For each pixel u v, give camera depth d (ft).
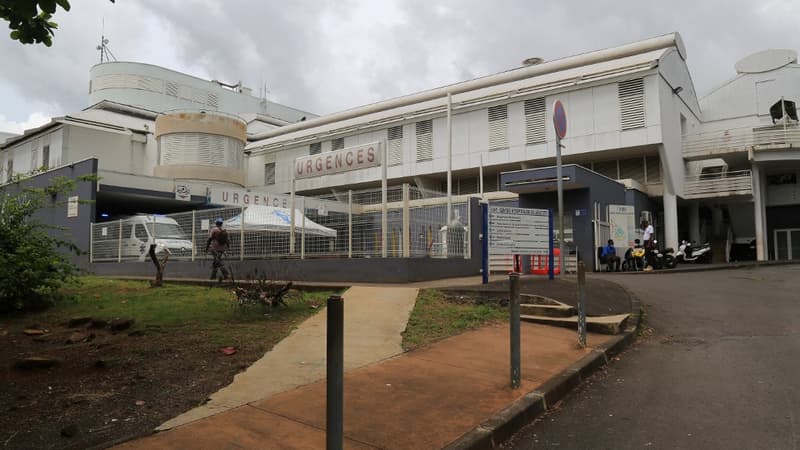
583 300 23.89
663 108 85.35
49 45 18.86
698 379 20.10
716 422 15.66
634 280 51.03
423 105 113.29
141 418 14.60
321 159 47.57
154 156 110.01
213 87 163.94
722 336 27.32
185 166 101.60
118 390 16.98
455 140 103.60
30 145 109.50
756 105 107.76
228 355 21.07
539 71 104.42
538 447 14.21
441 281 41.86
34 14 16.15
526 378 18.90
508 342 24.32
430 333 25.41
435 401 16.44
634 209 78.02
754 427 15.17
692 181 93.40
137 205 89.81
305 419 14.61
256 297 30.68
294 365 19.72
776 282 47.21
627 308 32.14
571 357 21.97
